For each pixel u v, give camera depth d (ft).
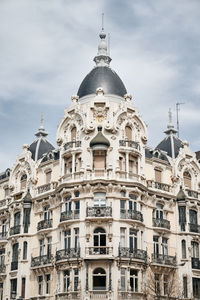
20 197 212.43
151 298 178.60
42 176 207.62
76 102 200.03
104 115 192.75
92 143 185.78
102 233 177.37
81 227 178.09
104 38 226.58
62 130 200.95
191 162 215.31
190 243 199.11
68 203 186.50
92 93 204.13
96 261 172.24
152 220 192.34
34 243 199.62
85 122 191.11
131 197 185.57
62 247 181.98
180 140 225.76
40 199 202.90
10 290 200.13
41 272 190.49
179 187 206.49
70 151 190.19
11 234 205.57
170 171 207.92
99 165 186.80
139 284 176.45
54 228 192.03
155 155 206.28
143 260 177.99
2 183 234.38
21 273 196.34
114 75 212.23
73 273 174.70
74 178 185.78
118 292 169.58
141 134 198.59
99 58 219.41
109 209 177.37
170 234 197.67
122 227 178.40
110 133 189.78
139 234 182.70
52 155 207.10
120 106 195.52
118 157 187.11
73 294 171.32
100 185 180.75
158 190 197.57
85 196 181.16
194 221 206.59
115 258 172.14
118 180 181.98
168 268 189.47
